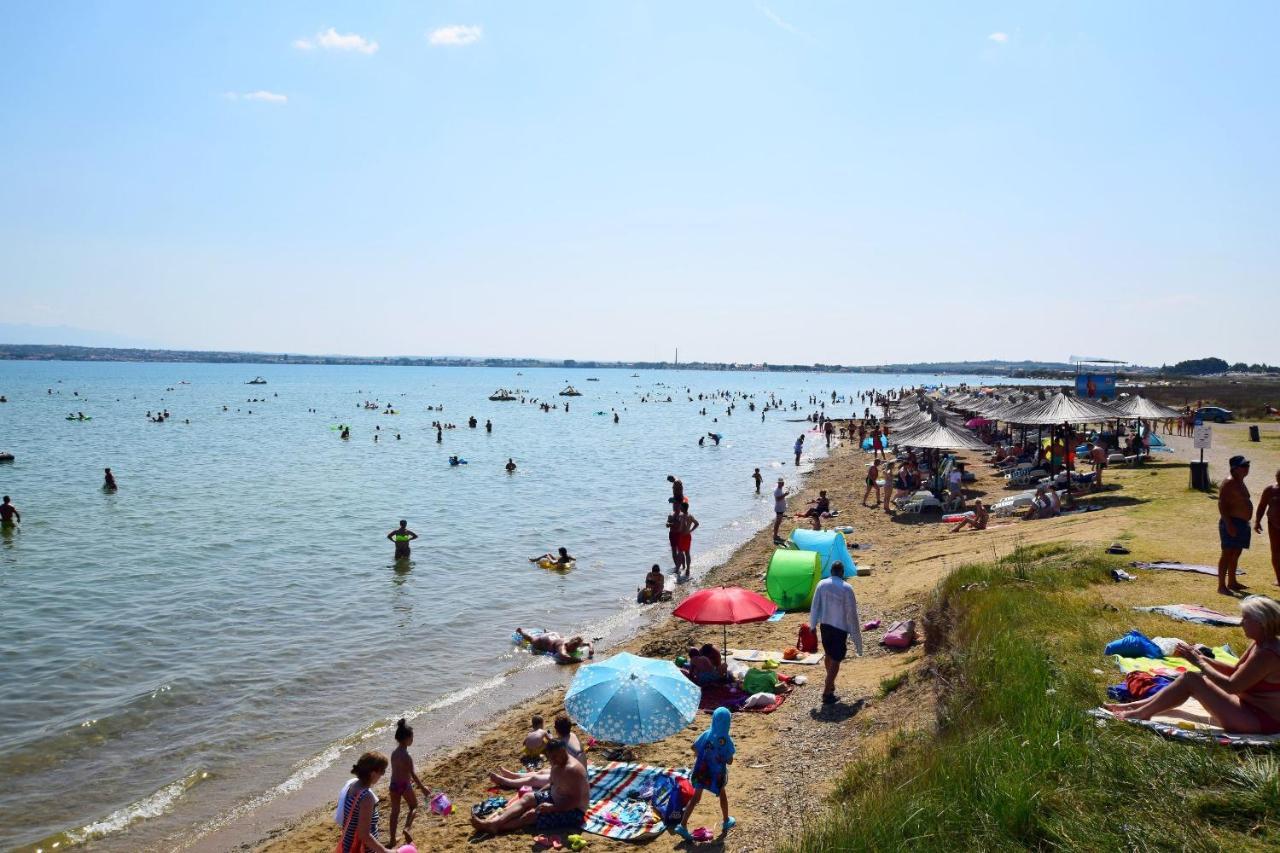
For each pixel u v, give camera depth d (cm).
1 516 2922
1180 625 998
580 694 1005
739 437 7362
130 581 2177
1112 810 575
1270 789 555
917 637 1380
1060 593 1166
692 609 1296
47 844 974
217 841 982
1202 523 1722
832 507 3238
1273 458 3120
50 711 1338
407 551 2452
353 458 5356
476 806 985
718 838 842
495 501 3647
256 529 2933
